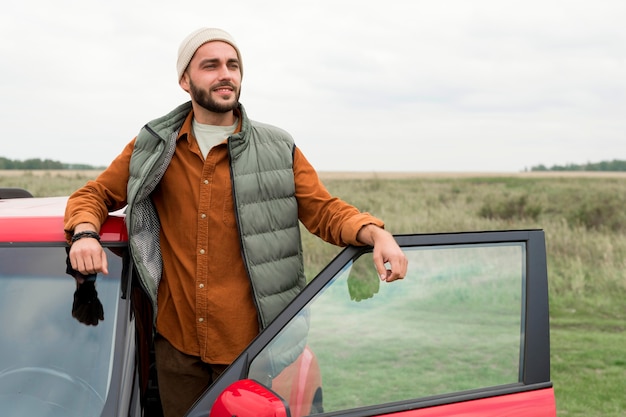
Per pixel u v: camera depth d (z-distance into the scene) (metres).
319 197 2.49
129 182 2.36
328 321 2.01
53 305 2.10
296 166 2.54
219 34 2.45
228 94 2.42
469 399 2.06
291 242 2.47
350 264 2.09
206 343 2.38
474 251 2.12
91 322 2.07
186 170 2.41
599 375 6.35
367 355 2.04
